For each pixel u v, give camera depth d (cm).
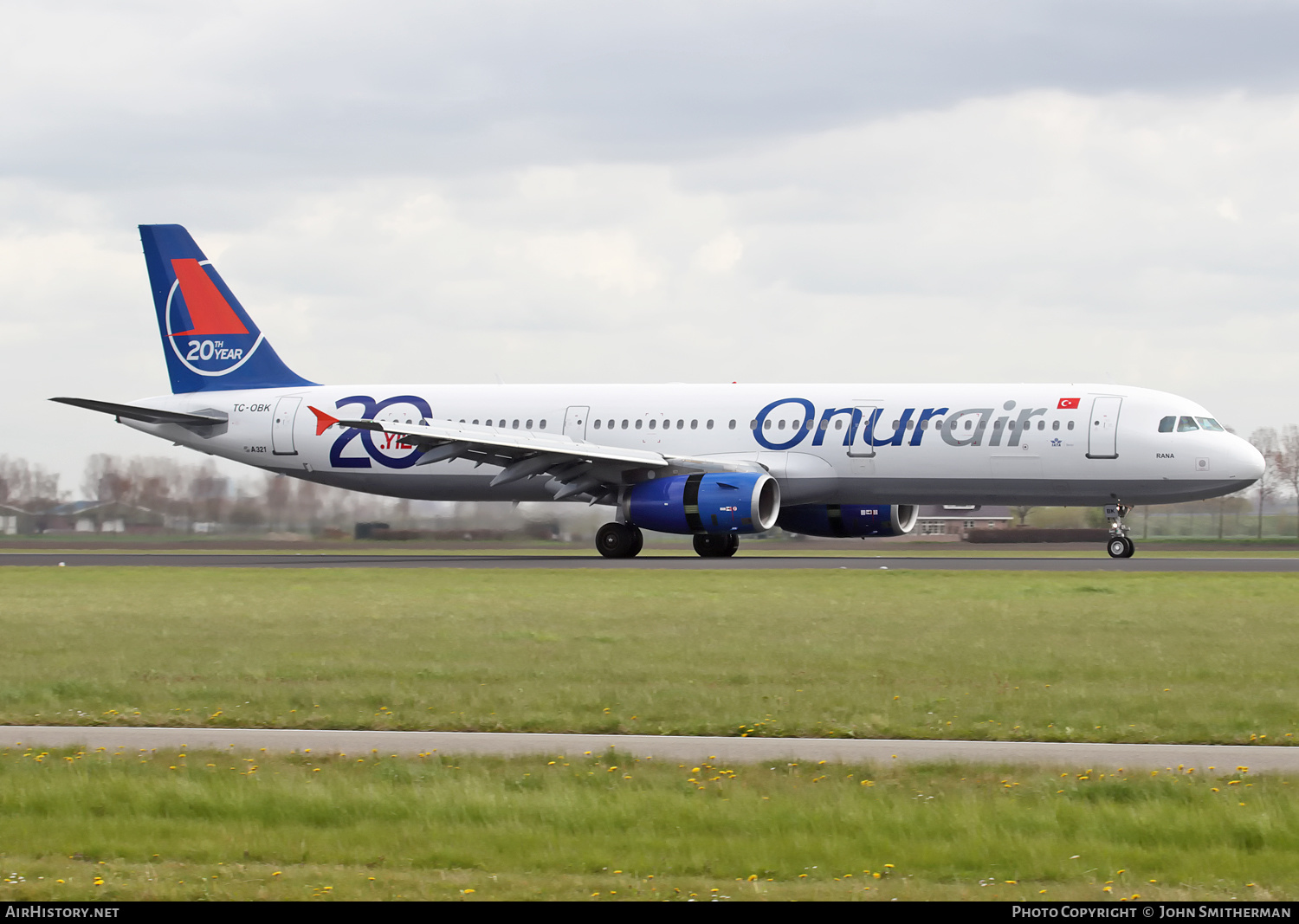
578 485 18250
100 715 6606
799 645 8894
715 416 18300
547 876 4175
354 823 4719
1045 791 4928
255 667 8100
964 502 17550
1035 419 16850
